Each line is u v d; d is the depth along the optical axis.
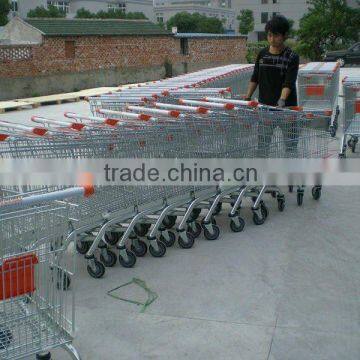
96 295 4.39
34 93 20.91
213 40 29.42
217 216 6.23
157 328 3.87
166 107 5.70
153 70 26.48
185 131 5.22
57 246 3.21
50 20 23.55
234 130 5.60
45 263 3.17
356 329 3.78
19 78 20.30
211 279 4.63
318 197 6.73
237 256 5.10
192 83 8.45
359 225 5.82
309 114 6.16
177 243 5.49
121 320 3.99
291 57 6.37
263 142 5.86
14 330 3.10
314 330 3.78
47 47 21.28
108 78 24.20
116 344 3.68
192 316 4.02
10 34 23.72
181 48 28.08
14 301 3.12
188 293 4.39
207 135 5.40
